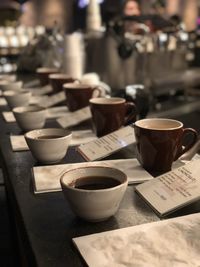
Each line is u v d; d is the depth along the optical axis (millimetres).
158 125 544
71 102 851
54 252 344
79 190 376
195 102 2670
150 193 450
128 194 463
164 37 2016
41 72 1173
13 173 528
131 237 358
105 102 681
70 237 369
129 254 330
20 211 421
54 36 1503
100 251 336
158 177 476
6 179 570
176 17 1816
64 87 867
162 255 328
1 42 2627
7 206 840
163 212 411
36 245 355
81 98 835
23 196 457
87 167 435
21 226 410
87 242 351
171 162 525
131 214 414
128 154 596
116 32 1437
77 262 329
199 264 317
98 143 611
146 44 1717
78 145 642
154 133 500
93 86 864
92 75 1099
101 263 319
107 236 360
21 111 743
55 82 1014
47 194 461
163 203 427
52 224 393
